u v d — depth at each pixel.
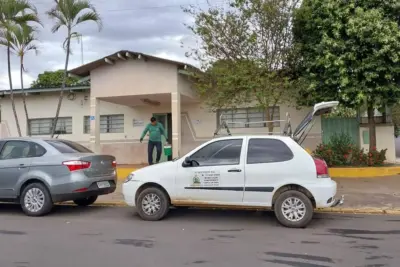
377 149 14.91
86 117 18.19
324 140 15.20
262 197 7.37
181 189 7.77
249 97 13.88
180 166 7.86
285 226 7.34
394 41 11.79
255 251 5.80
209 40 13.39
